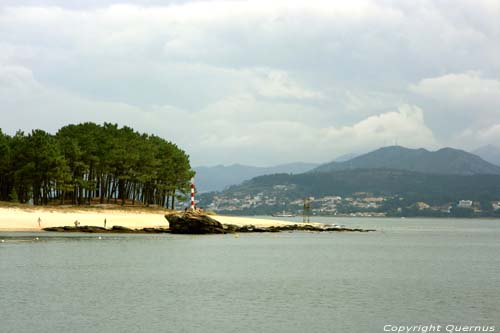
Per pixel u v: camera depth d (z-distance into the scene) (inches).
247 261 3777.1
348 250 4963.1
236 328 1829.5
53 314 1975.9
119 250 4190.5
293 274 3154.5
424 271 3410.4
